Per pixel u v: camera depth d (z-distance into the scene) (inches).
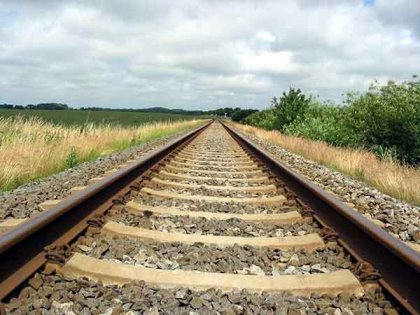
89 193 172.6
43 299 109.6
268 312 108.9
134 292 117.9
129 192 237.8
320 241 164.6
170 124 1359.5
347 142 640.4
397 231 199.9
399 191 310.2
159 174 324.8
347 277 128.5
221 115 7229.3
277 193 273.7
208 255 147.8
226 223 191.0
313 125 806.5
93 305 109.3
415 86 558.9
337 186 318.0
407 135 530.3
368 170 393.7
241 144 679.1
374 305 115.6
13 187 292.0
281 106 1127.6
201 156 501.7
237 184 308.8
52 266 125.6
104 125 716.0
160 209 209.9
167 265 140.7
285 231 185.0
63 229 149.1
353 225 155.6
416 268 103.0
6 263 112.1
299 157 527.2
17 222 180.7
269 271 140.6
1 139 398.3
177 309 110.0
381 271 126.8
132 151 519.2
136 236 165.3
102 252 146.3
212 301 114.5
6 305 104.2
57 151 395.5
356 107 605.9
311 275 130.5
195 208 221.1
